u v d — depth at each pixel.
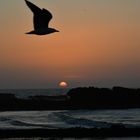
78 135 50.03
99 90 120.81
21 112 100.31
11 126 60.66
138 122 66.38
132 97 118.75
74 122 66.06
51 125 62.22
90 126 60.03
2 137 49.28
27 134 50.66
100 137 48.53
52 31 12.71
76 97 119.38
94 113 93.25
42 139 47.28
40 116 81.88
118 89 122.19
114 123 62.78
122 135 49.66
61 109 113.00
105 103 116.50
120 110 104.19
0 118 75.19
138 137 48.03
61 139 47.41
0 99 117.44
